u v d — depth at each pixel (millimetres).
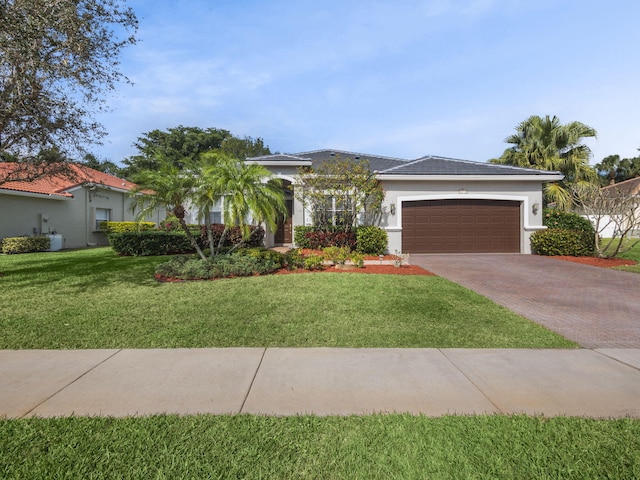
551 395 3363
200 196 9578
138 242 14414
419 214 15422
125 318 5684
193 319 5641
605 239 21719
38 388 3480
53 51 8000
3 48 6938
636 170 42375
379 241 14477
